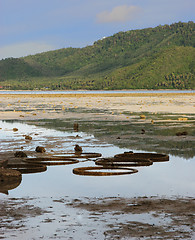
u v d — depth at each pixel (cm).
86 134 2022
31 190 867
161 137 1867
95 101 6812
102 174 1053
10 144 1691
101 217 654
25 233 577
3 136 1972
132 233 571
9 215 670
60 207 720
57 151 1503
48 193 833
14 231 587
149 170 1120
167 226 602
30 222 629
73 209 705
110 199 778
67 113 3631
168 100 7112
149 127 2336
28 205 734
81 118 3052
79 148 1510
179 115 3278
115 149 1533
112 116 3228
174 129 2208
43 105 5331
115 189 872
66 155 1412
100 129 2252
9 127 2408
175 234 565
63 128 2323
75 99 8131
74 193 835
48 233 576
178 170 1109
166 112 3669
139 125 2462
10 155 1408
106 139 1825
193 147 1556
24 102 6506
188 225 606
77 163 1288
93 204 739
